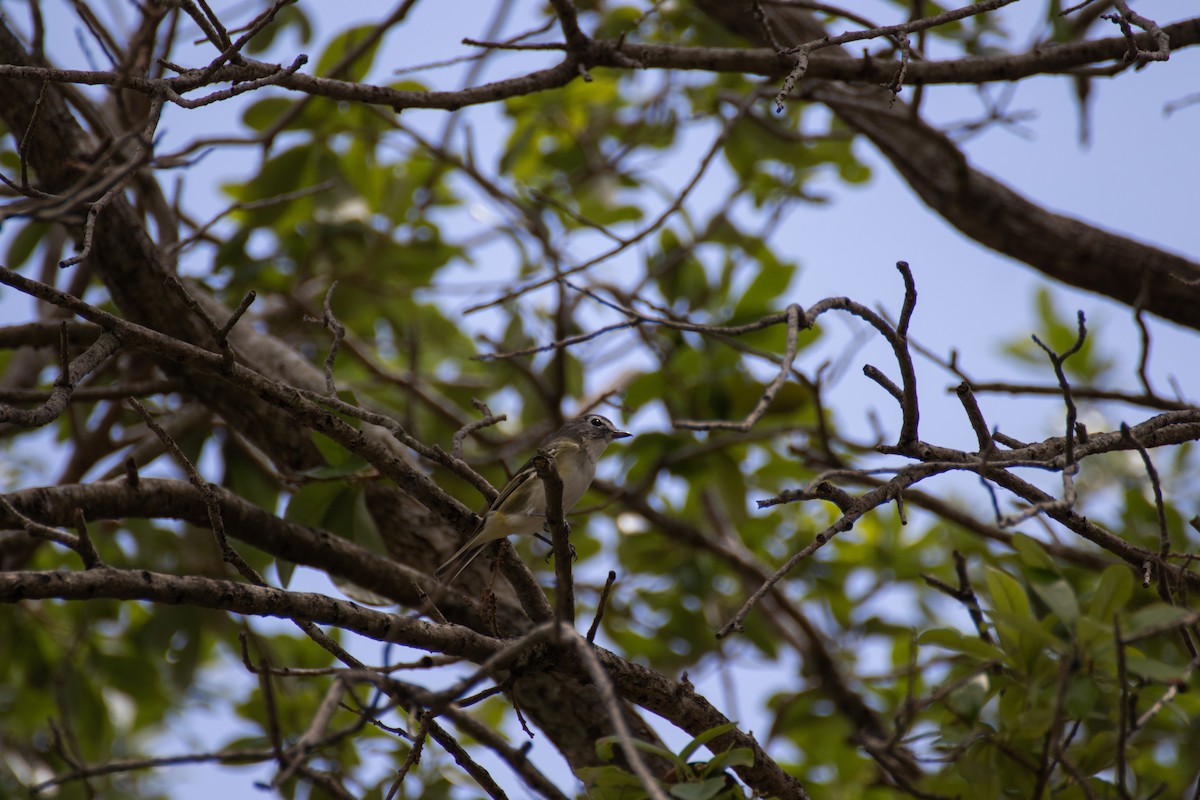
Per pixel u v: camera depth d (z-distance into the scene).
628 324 8.59
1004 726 8.37
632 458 14.09
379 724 7.30
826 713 14.26
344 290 14.67
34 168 10.63
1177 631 9.12
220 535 7.29
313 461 11.18
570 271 10.75
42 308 14.01
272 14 7.88
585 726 9.84
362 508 10.72
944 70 10.79
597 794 7.34
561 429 12.37
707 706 8.36
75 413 14.29
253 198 13.43
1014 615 7.16
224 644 14.51
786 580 15.38
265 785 5.62
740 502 13.69
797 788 8.33
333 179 13.59
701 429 6.53
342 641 13.99
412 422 13.18
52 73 7.18
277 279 14.37
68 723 11.62
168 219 12.12
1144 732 10.52
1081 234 11.94
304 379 10.94
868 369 7.41
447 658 8.71
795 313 7.19
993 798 8.14
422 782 10.84
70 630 13.42
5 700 14.01
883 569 15.48
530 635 5.82
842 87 13.18
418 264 14.73
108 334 7.27
